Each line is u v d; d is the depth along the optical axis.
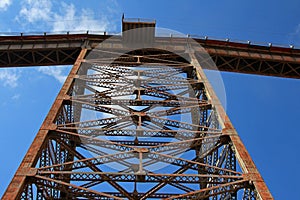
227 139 20.25
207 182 17.50
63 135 20.38
